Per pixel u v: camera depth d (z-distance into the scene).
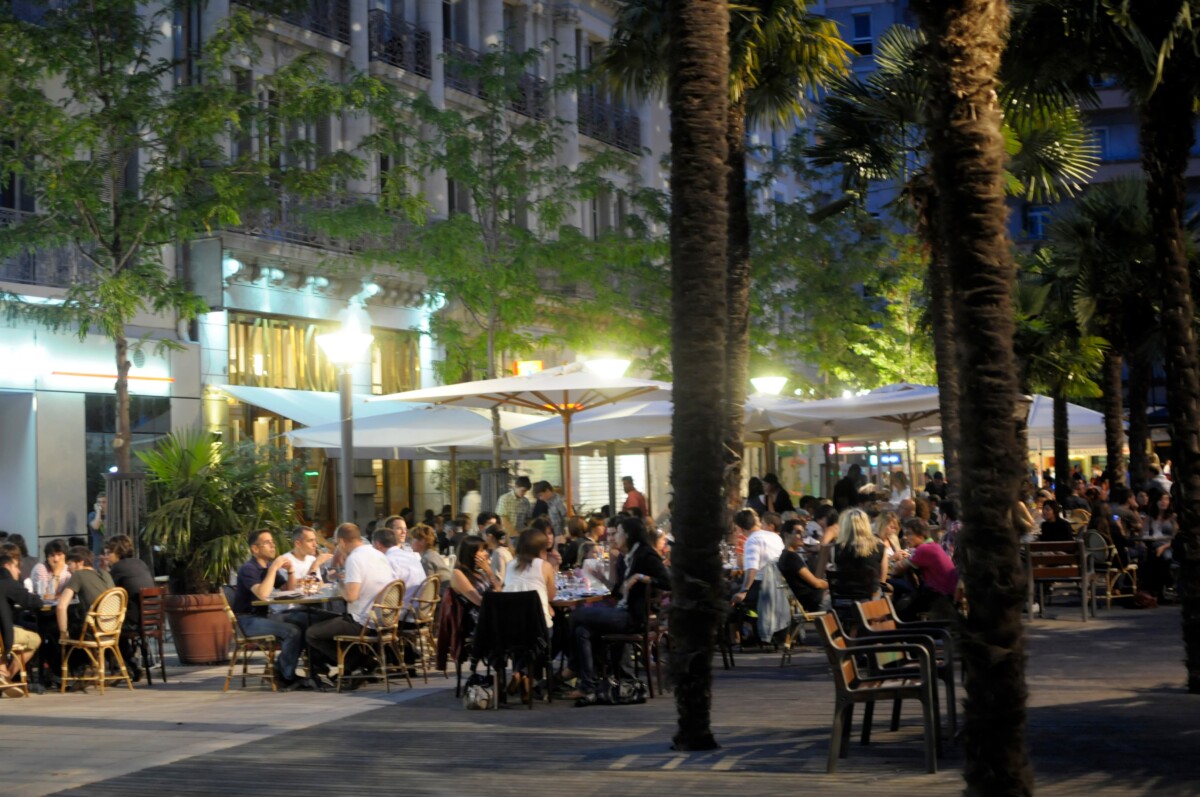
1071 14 13.34
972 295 6.95
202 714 12.97
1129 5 12.77
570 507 19.58
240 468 19.00
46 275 23.53
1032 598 19.61
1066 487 32.16
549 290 32.34
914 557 14.34
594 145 40.75
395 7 33.78
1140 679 13.03
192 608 17.50
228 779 9.59
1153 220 12.68
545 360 38.28
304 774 9.69
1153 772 8.70
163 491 18.56
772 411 22.09
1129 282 29.38
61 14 19.66
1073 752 9.41
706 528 9.97
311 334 30.39
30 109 18.72
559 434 22.30
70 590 15.19
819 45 22.14
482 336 28.50
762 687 13.42
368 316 31.84
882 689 9.01
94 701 14.37
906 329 37.12
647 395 19.64
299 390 29.52
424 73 34.00
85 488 24.48
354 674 14.50
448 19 35.91
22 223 19.70
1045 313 31.98
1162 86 12.66
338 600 15.88
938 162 7.07
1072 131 21.09
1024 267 33.31
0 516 23.80
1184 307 12.41
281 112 20.39
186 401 26.61
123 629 15.90
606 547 18.75
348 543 15.18
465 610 13.60
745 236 20.78
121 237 20.02
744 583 15.84
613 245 29.53
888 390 23.08
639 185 41.12
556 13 40.03
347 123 31.38
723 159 10.05
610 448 29.23
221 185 19.64
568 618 13.84
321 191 21.00
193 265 27.00
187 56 21.48
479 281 26.73
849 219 36.88
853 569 14.84
